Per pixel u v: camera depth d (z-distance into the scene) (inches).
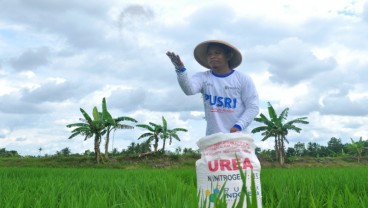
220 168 110.2
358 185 207.8
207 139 114.9
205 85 149.3
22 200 132.3
